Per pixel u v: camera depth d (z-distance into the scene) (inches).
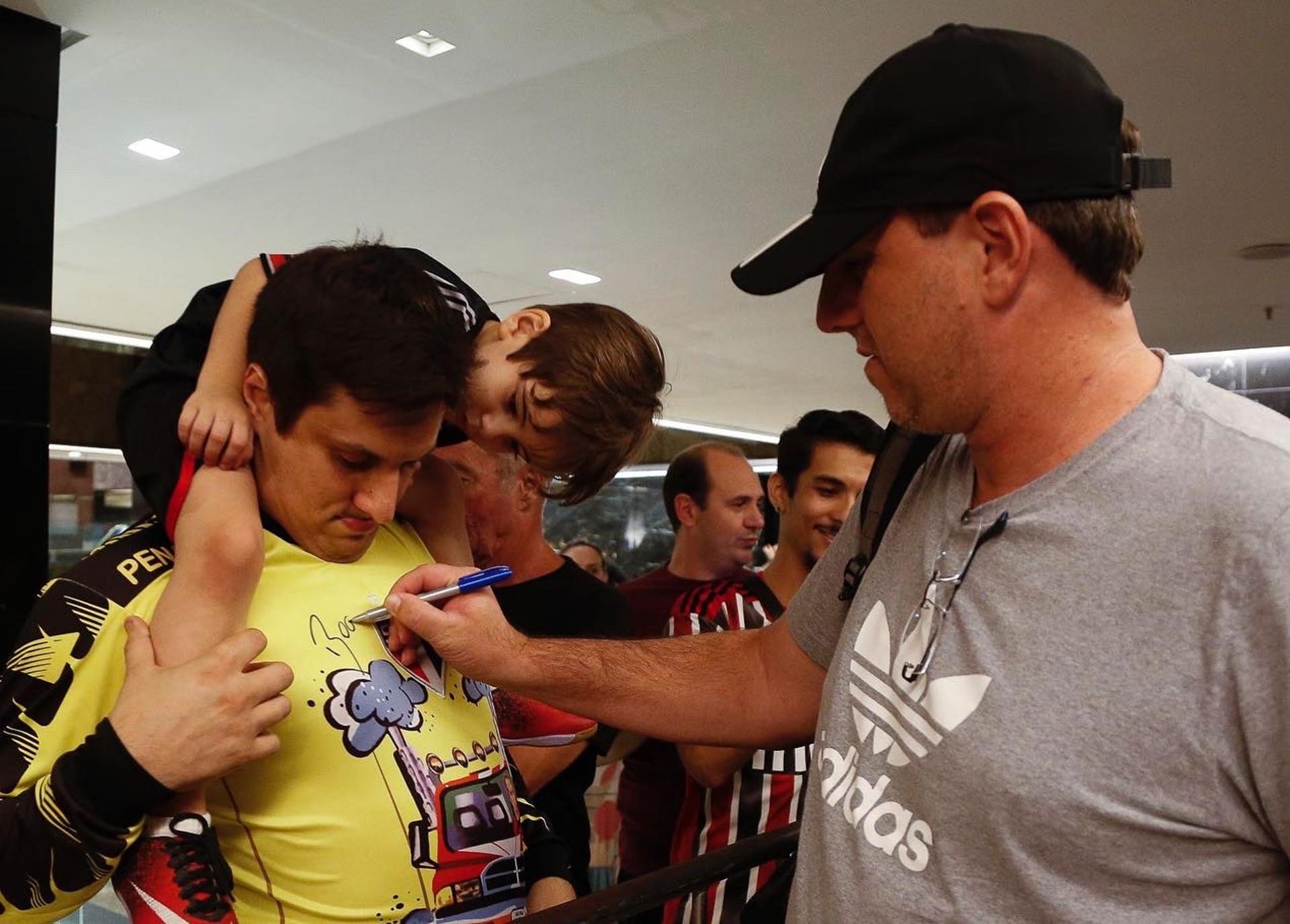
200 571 34.4
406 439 36.6
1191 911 29.5
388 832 37.1
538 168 162.2
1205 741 28.8
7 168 112.4
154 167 161.2
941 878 32.2
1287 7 114.0
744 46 122.3
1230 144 153.4
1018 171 31.4
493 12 114.3
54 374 271.7
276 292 36.7
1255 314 259.6
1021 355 32.8
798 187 171.6
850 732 36.5
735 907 59.1
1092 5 113.9
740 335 280.4
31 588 112.2
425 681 41.4
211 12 114.2
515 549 73.5
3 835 31.6
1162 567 29.7
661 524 432.8
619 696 46.6
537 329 48.3
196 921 32.4
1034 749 30.5
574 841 68.2
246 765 36.2
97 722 34.9
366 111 140.5
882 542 39.8
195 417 36.5
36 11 112.8
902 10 114.7
